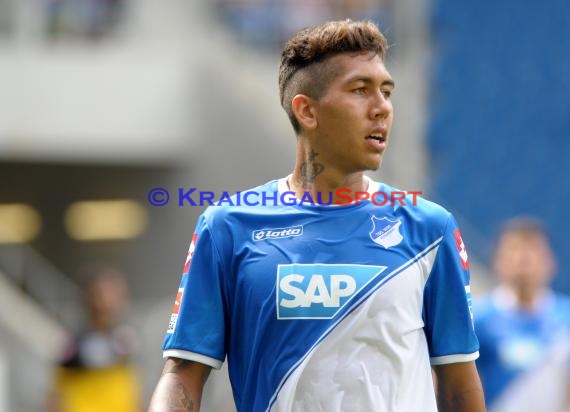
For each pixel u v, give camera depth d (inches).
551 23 1605.6
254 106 1550.2
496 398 890.7
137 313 1534.2
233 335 403.5
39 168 1601.9
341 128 397.1
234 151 1526.8
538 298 896.3
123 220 1595.7
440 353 402.0
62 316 1579.7
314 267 389.4
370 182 415.8
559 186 1589.6
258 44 1658.5
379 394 381.1
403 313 387.2
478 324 894.4
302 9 1669.5
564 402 877.8
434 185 1585.9
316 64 401.1
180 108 1488.7
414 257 393.4
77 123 1461.6
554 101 1599.4
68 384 1025.5
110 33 1555.1
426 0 1649.9
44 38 1514.5
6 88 1445.6
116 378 1031.6
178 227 1558.8
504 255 900.6
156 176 1561.3
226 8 1654.8
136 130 1475.1
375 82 396.8
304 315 385.4
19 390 1365.7
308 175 410.3
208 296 402.0
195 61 1512.1
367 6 1673.2
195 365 403.5
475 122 1621.6
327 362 382.9
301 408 383.2
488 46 1631.4
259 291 391.5
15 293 1553.9
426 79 1631.4
